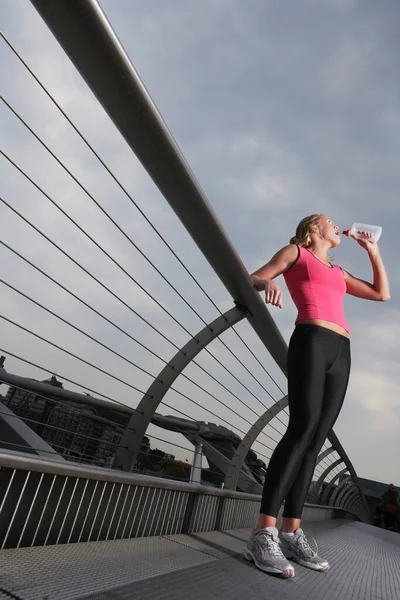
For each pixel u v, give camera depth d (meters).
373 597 1.46
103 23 0.93
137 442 1.67
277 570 1.42
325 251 2.05
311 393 1.65
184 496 1.86
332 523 5.10
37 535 1.12
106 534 1.38
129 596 0.91
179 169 1.32
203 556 1.48
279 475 1.58
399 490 11.04
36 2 0.90
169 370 1.80
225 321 2.00
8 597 0.77
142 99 1.10
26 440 2.26
